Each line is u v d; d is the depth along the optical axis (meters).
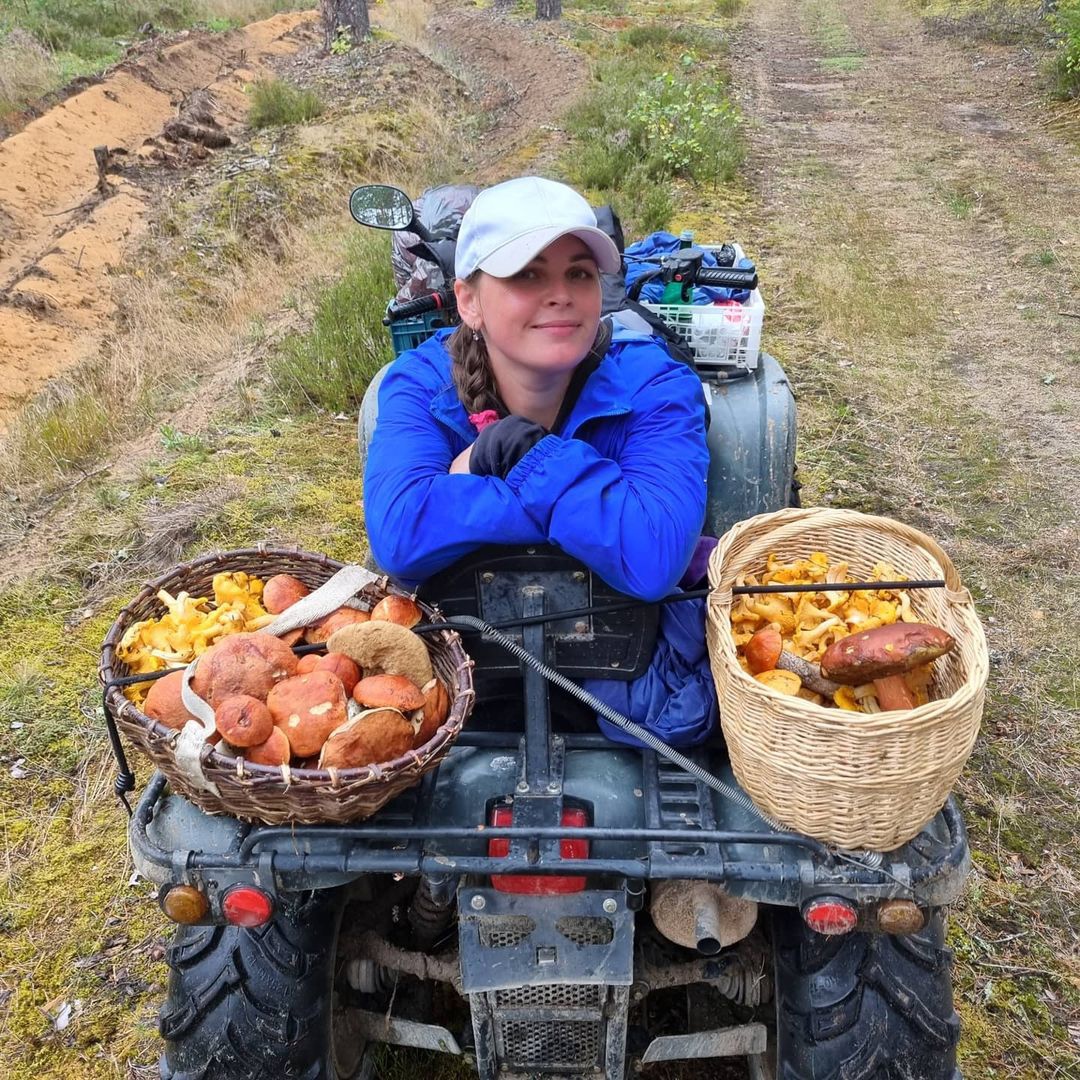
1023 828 3.30
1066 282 8.10
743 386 2.77
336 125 12.39
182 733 1.63
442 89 15.22
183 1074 2.04
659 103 11.86
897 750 1.59
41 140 10.63
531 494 1.81
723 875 1.72
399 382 2.18
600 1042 2.07
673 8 23.59
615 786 1.94
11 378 7.35
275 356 7.03
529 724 1.92
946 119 13.65
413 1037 2.30
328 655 1.79
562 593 1.93
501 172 11.15
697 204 10.09
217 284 8.81
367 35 16.53
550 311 1.89
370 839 1.80
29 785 3.54
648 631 1.96
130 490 5.44
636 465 1.95
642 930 2.36
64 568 4.76
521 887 1.82
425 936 2.34
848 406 6.14
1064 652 4.11
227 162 11.09
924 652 1.70
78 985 2.86
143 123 12.25
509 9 22.25
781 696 1.61
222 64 14.91
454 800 1.92
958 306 7.78
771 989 2.27
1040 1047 2.64
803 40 20.20
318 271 8.96
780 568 2.11
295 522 5.05
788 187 10.86
